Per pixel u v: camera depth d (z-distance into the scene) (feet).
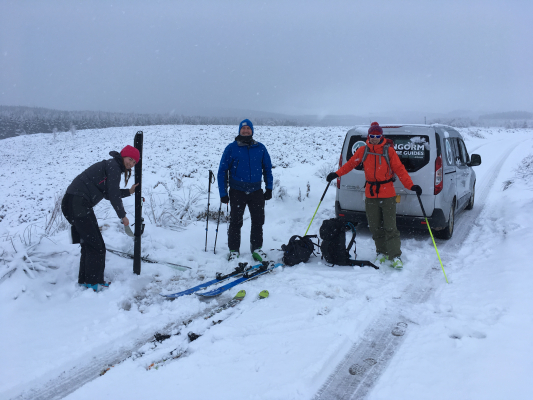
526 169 39.63
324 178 37.68
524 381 7.45
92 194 12.35
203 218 23.58
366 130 19.20
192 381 8.31
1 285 12.17
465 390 7.43
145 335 10.57
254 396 7.67
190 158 54.70
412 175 17.80
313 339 9.89
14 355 9.25
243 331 10.44
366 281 13.97
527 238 16.57
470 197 25.58
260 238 16.75
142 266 15.34
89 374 8.79
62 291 12.73
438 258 15.05
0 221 32.40
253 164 15.92
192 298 12.76
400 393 7.63
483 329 9.71
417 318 11.00
